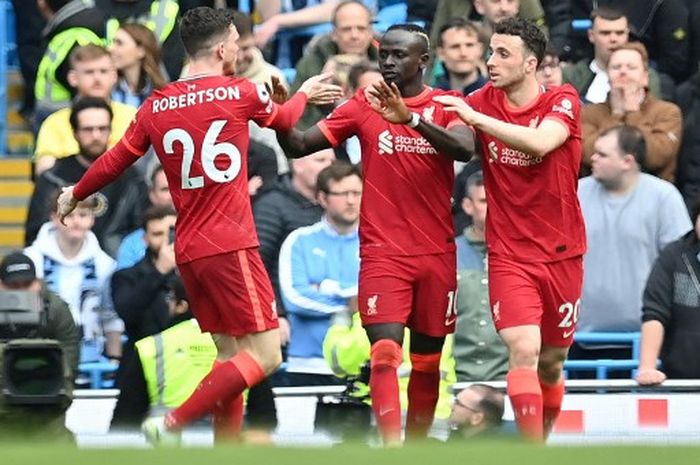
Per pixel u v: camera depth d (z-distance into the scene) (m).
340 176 36.62
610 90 41.12
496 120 30.27
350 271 36.78
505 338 31.03
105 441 31.08
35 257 37.91
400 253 31.06
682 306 36.31
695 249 36.47
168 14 44.44
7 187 45.09
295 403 34.62
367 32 42.31
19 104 47.56
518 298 31.03
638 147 38.03
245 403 32.56
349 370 34.56
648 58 44.00
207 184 30.56
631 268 37.97
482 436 31.23
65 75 43.53
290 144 31.08
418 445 24.75
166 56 44.38
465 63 41.59
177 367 32.94
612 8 42.53
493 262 31.39
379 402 30.69
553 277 31.34
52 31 44.03
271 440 30.80
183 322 33.38
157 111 30.73
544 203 31.11
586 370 37.78
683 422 35.19
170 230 35.62
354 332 34.66
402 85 31.00
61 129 40.97
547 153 30.73
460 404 31.61
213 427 31.23
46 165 40.59
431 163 31.03
